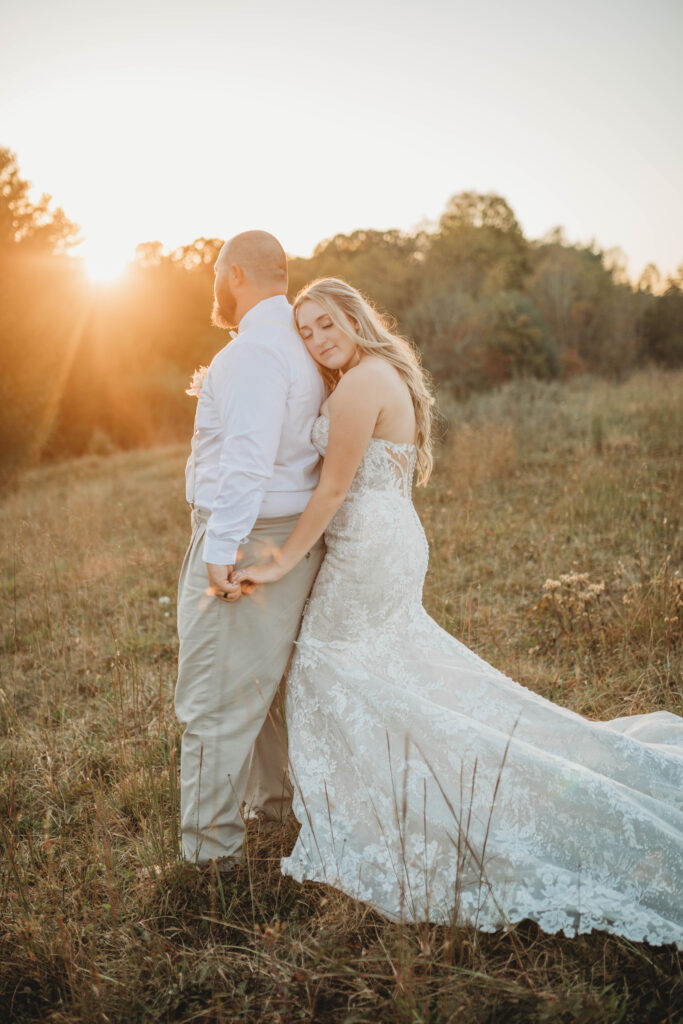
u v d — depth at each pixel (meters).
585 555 4.89
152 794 2.63
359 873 2.13
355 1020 1.75
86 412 18.84
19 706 3.73
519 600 4.38
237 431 2.13
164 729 3.26
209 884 2.24
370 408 2.21
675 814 2.12
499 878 2.04
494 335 22.52
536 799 2.10
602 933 2.03
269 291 2.30
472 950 1.92
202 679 2.29
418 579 2.45
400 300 28.48
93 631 4.59
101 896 2.30
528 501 6.45
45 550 5.79
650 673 3.35
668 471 6.47
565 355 29.23
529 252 38.84
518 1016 1.75
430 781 2.16
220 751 2.29
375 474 2.30
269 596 2.29
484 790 2.13
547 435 9.11
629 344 31.33
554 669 3.53
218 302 2.41
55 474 14.24
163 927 2.17
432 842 2.12
